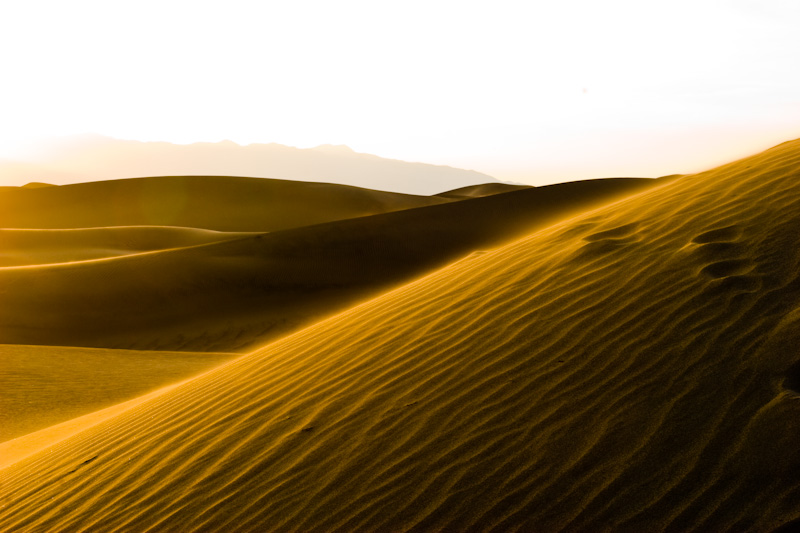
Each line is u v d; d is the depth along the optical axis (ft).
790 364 11.48
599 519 9.60
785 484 9.05
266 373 21.03
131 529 13.26
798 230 16.55
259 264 97.81
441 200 299.58
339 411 15.34
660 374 12.48
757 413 10.55
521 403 13.05
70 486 17.26
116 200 269.03
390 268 101.71
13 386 43.91
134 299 87.04
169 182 278.87
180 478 14.85
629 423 11.38
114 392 43.45
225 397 19.99
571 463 10.89
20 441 31.40
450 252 110.73
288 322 79.15
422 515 10.81
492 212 135.44
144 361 53.16
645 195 27.55
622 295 16.17
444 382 14.99
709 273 15.72
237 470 14.20
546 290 18.31
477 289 20.99
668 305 14.88
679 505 9.37
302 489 12.60
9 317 81.92
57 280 92.17
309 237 108.99
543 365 14.23
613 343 14.11
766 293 14.03
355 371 17.60
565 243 22.53
